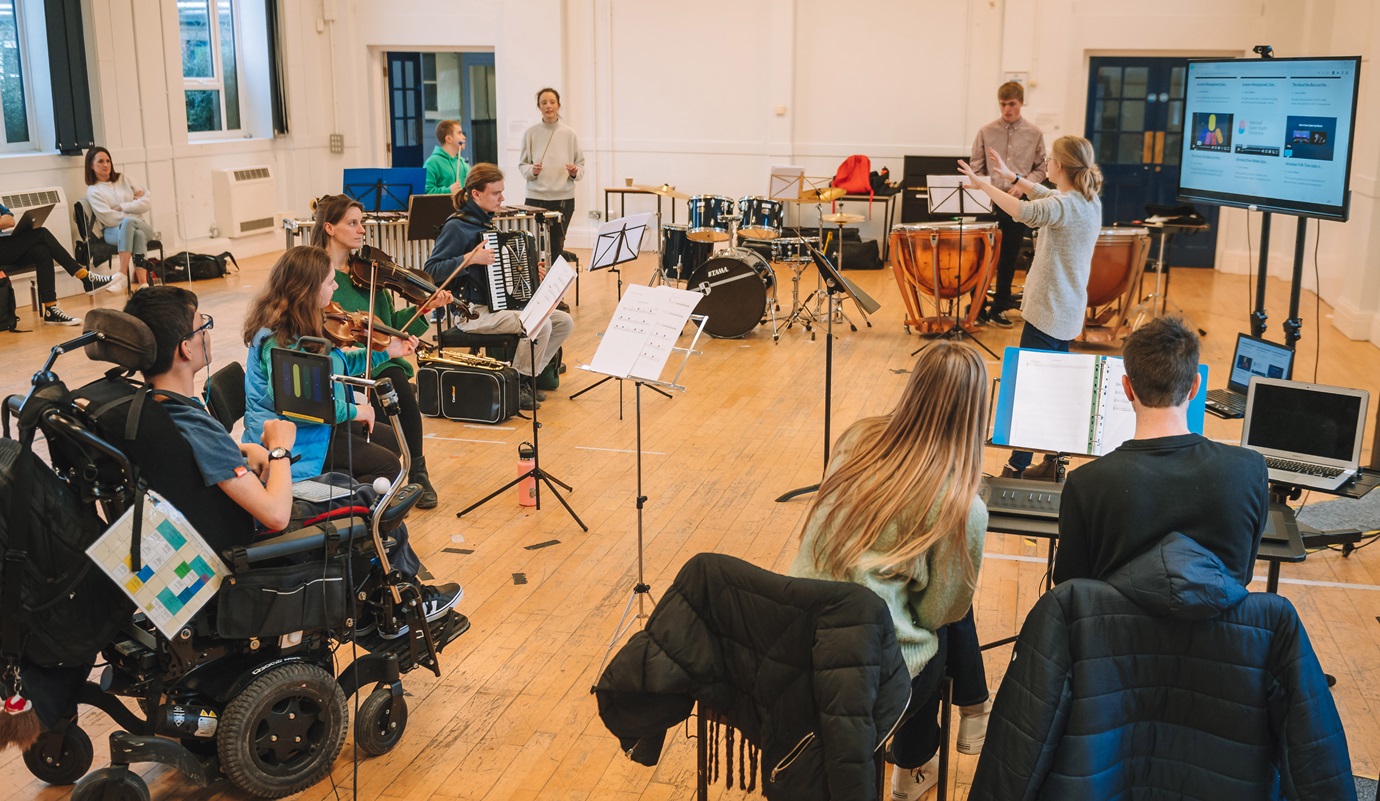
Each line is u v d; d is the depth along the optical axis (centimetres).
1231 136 575
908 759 270
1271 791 209
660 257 863
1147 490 216
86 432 236
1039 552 433
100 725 313
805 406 624
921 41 1080
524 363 610
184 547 248
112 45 938
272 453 267
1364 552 426
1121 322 779
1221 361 720
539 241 820
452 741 306
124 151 959
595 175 1167
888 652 205
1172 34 1026
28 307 854
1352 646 355
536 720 316
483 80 1296
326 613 268
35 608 240
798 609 207
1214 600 201
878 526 218
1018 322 839
